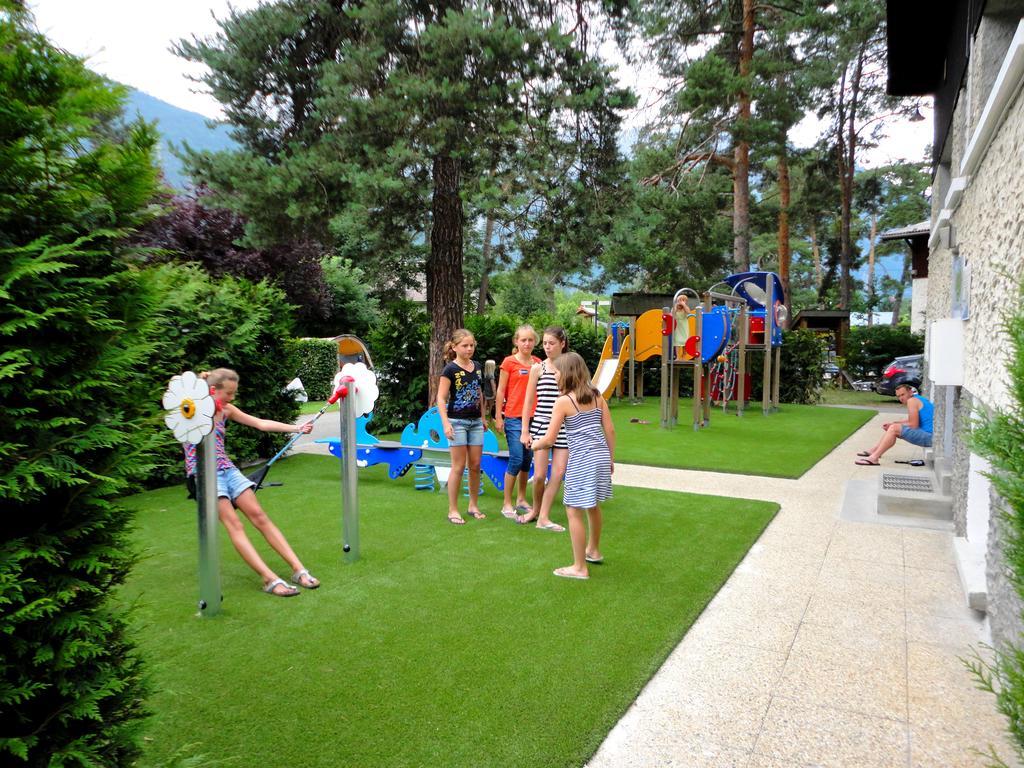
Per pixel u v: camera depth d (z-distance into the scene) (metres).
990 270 4.18
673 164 27.03
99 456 2.06
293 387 9.37
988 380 4.16
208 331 8.38
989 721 3.09
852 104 32.66
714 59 23.02
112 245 2.13
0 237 1.86
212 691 3.27
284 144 11.62
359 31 11.31
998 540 3.59
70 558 2.01
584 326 20.59
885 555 5.52
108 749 2.02
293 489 7.78
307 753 2.78
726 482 8.43
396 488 7.87
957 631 4.06
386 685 3.34
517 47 10.41
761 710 3.19
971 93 5.75
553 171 11.80
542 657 3.64
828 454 10.71
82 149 2.02
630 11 12.10
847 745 2.91
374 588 4.66
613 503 7.22
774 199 37.56
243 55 11.20
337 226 10.90
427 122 10.54
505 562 5.21
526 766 2.69
